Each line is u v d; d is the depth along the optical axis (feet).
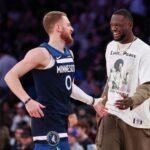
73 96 26.43
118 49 26.96
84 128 38.78
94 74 54.85
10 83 23.70
